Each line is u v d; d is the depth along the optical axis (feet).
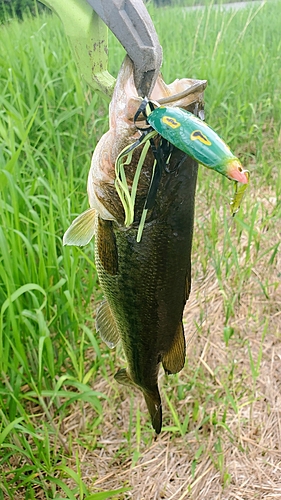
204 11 5.00
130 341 1.22
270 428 1.99
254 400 1.99
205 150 0.65
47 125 2.54
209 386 2.09
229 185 2.99
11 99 2.62
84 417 1.96
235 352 2.27
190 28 5.28
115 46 4.03
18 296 1.72
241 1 7.68
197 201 3.03
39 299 1.95
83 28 0.86
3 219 1.76
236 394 2.10
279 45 4.51
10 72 2.57
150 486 1.82
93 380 2.17
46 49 3.22
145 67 0.82
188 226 1.02
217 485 1.82
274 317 2.43
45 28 4.47
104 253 1.09
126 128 0.88
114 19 0.80
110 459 1.91
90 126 3.08
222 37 4.55
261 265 2.68
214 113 3.67
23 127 2.11
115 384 2.13
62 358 1.99
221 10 5.94
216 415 1.98
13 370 1.82
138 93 0.85
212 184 2.99
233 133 3.41
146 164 0.92
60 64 3.27
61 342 2.02
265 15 6.07
